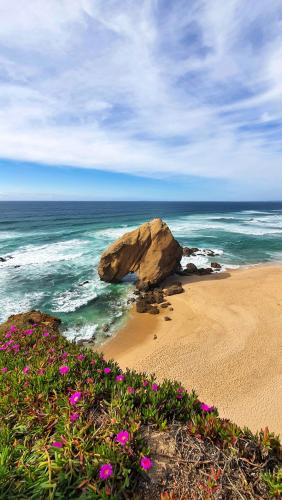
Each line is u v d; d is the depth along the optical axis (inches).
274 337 575.8
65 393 168.9
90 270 1093.1
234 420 375.9
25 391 166.7
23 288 910.4
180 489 119.2
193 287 898.1
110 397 167.9
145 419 151.2
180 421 156.7
